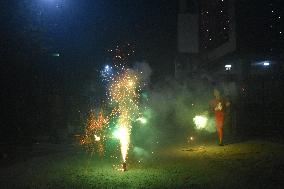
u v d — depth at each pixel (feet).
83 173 40.06
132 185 34.35
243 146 53.78
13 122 69.36
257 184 33.19
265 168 39.60
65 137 67.31
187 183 34.45
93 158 49.21
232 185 33.12
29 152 54.90
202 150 52.80
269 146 52.49
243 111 75.61
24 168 43.60
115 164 44.80
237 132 70.38
